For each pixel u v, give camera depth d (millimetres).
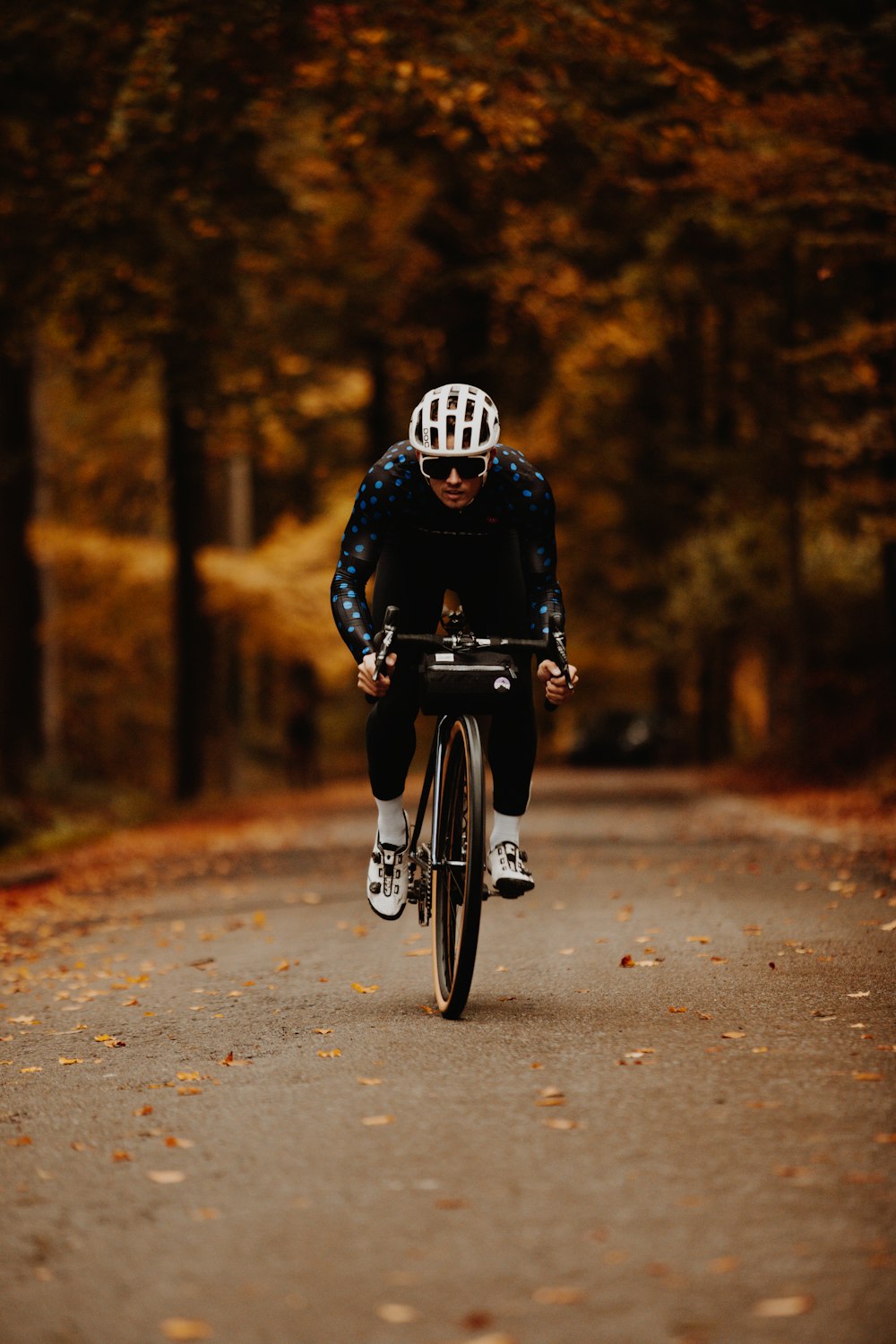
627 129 15406
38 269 18000
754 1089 5547
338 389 36062
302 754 41156
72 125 15688
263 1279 3951
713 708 42000
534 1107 5422
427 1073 6008
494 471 6984
